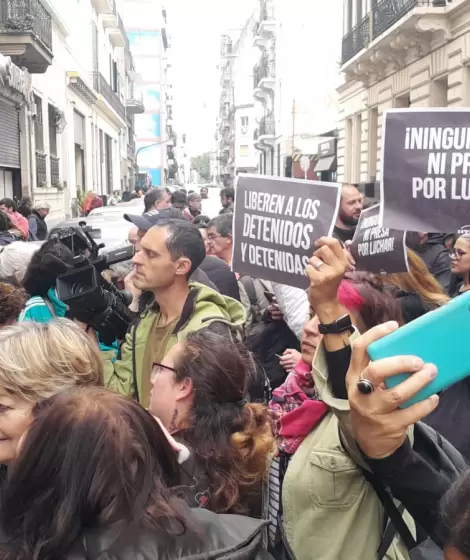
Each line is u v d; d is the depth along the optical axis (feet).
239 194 11.51
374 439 5.19
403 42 56.24
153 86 259.80
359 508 6.62
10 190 55.31
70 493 4.64
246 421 7.33
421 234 19.89
